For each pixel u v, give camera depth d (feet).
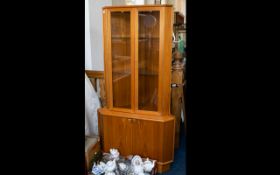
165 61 6.82
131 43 7.00
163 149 7.27
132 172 6.68
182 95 8.12
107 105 7.70
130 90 7.54
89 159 6.79
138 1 8.55
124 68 7.54
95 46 8.99
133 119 7.30
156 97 7.41
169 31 6.70
